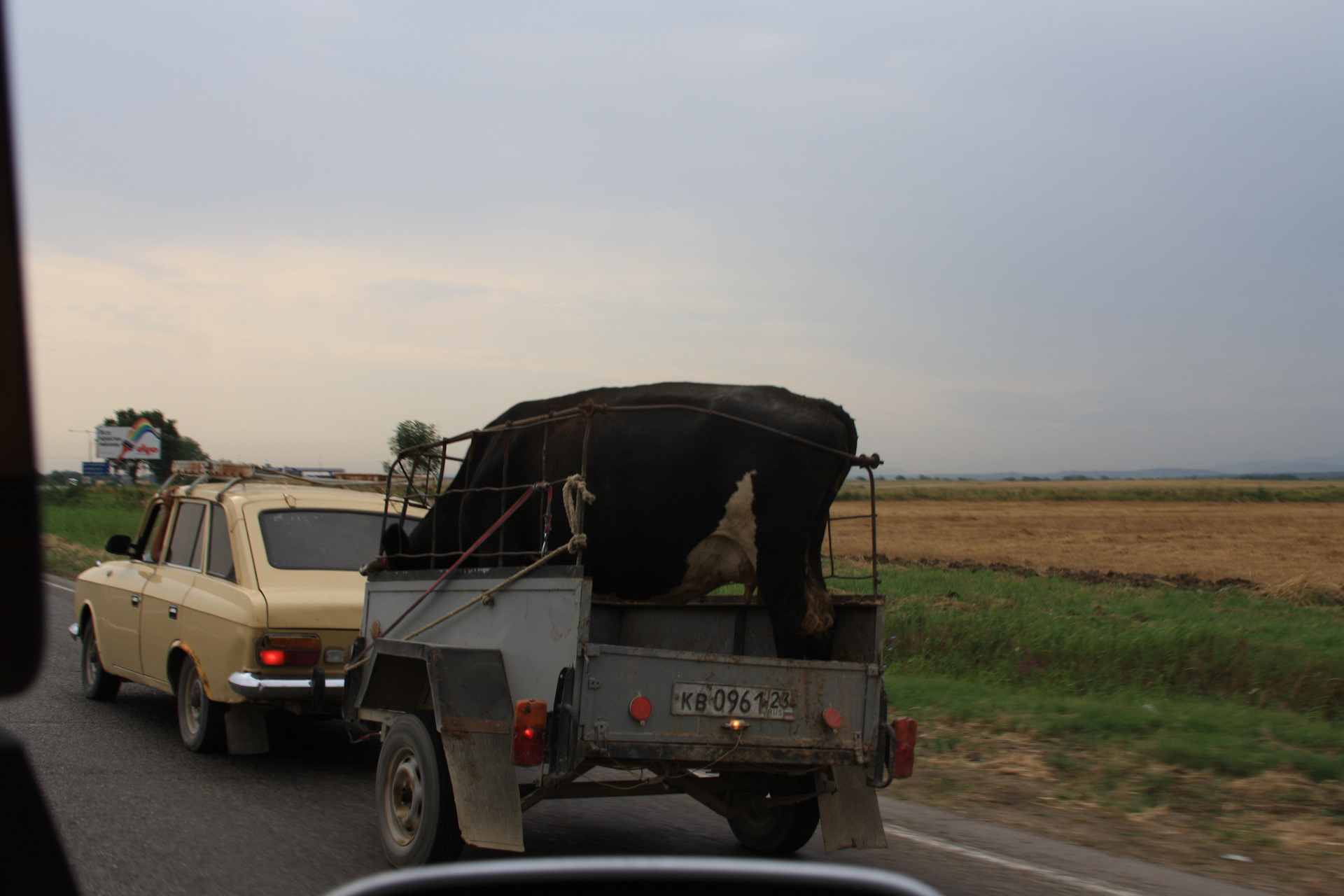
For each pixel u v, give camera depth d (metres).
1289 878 5.68
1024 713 10.05
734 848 6.24
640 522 5.85
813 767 5.52
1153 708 10.24
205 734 7.73
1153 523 51.22
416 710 5.68
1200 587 23.12
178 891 4.95
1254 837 6.42
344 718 6.57
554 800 7.33
